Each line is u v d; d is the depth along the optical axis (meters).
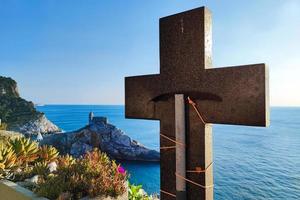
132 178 51.69
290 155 89.81
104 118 68.56
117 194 6.70
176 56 3.34
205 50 3.08
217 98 2.98
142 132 168.62
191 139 3.20
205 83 3.06
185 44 3.25
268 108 2.66
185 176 3.21
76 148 64.31
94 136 65.69
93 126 67.25
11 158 8.08
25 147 9.15
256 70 2.66
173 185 3.44
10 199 6.65
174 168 3.42
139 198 9.02
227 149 100.06
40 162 9.15
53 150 9.91
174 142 3.41
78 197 6.29
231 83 2.84
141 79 3.76
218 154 88.88
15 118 130.50
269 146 109.75
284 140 129.50
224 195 45.84
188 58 3.22
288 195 48.12
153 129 188.88
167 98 3.48
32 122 129.50
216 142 119.31
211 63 3.19
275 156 87.56
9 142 10.10
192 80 3.18
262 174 62.81
